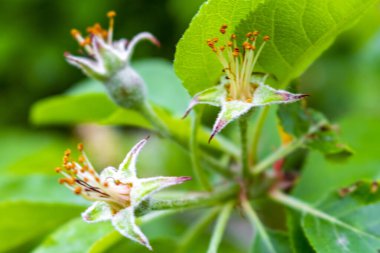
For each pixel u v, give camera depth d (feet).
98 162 0.83
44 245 0.50
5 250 0.57
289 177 0.51
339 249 0.44
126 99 0.49
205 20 0.41
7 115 1.02
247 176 0.48
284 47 0.43
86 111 0.62
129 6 0.92
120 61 0.49
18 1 0.98
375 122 0.59
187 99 0.61
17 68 1.00
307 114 0.48
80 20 0.95
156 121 0.49
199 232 0.51
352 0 0.41
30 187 0.59
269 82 0.44
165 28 0.92
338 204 0.46
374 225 0.44
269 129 0.55
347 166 0.56
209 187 0.48
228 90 0.42
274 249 0.47
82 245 0.50
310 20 0.42
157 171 0.71
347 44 0.80
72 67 0.98
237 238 0.72
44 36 0.99
